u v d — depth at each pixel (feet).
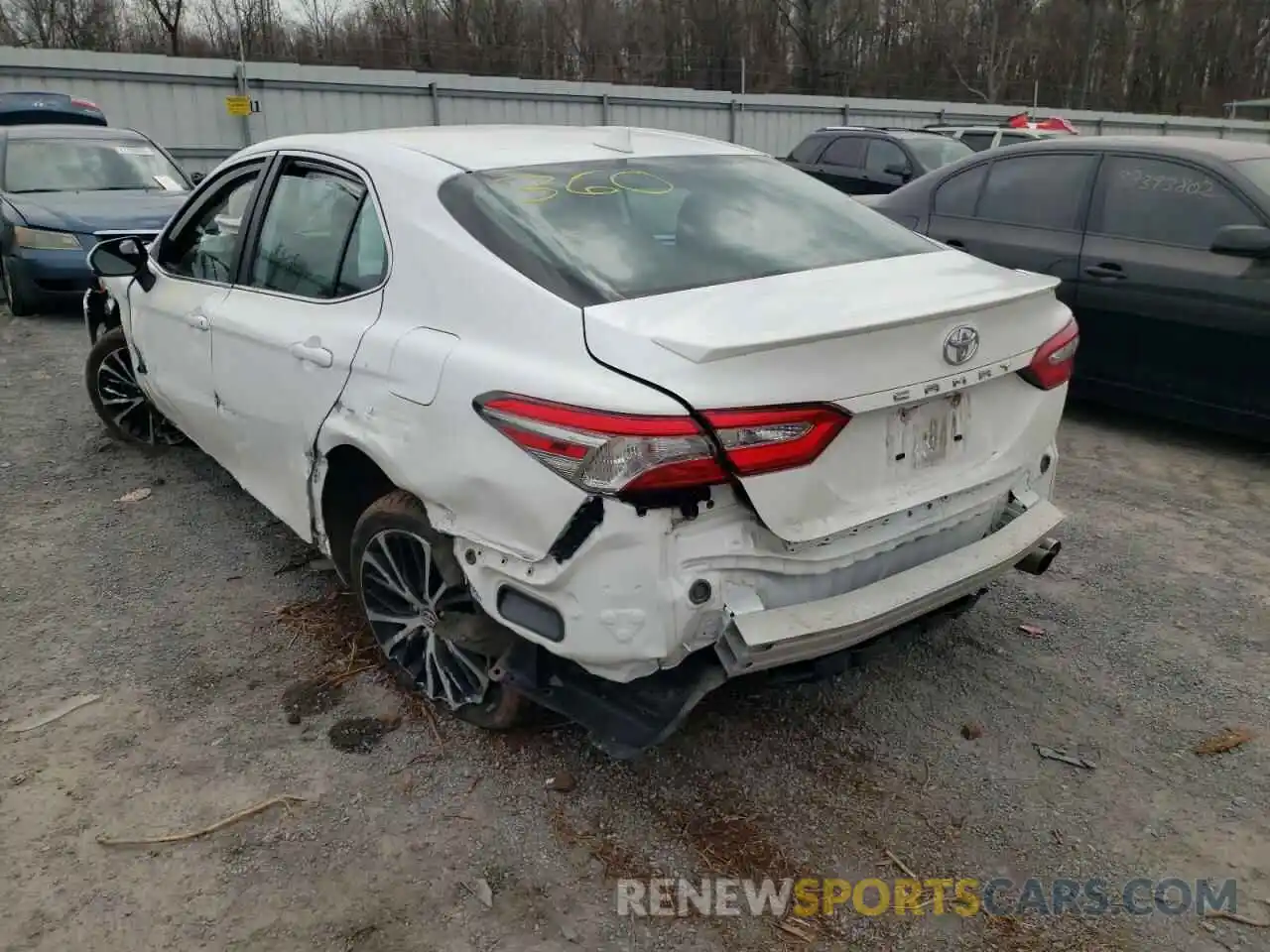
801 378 7.73
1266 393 17.66
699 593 7.76
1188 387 18.75
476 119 64.69
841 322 7.98
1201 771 9.95
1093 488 17.21
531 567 8.25
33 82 52.16
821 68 128.47
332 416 10.30
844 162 43.45
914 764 10.00
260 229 12.58
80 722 10.52
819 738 10.37
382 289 9.96
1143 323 19.08
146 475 17.51
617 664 7.97
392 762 9.93
